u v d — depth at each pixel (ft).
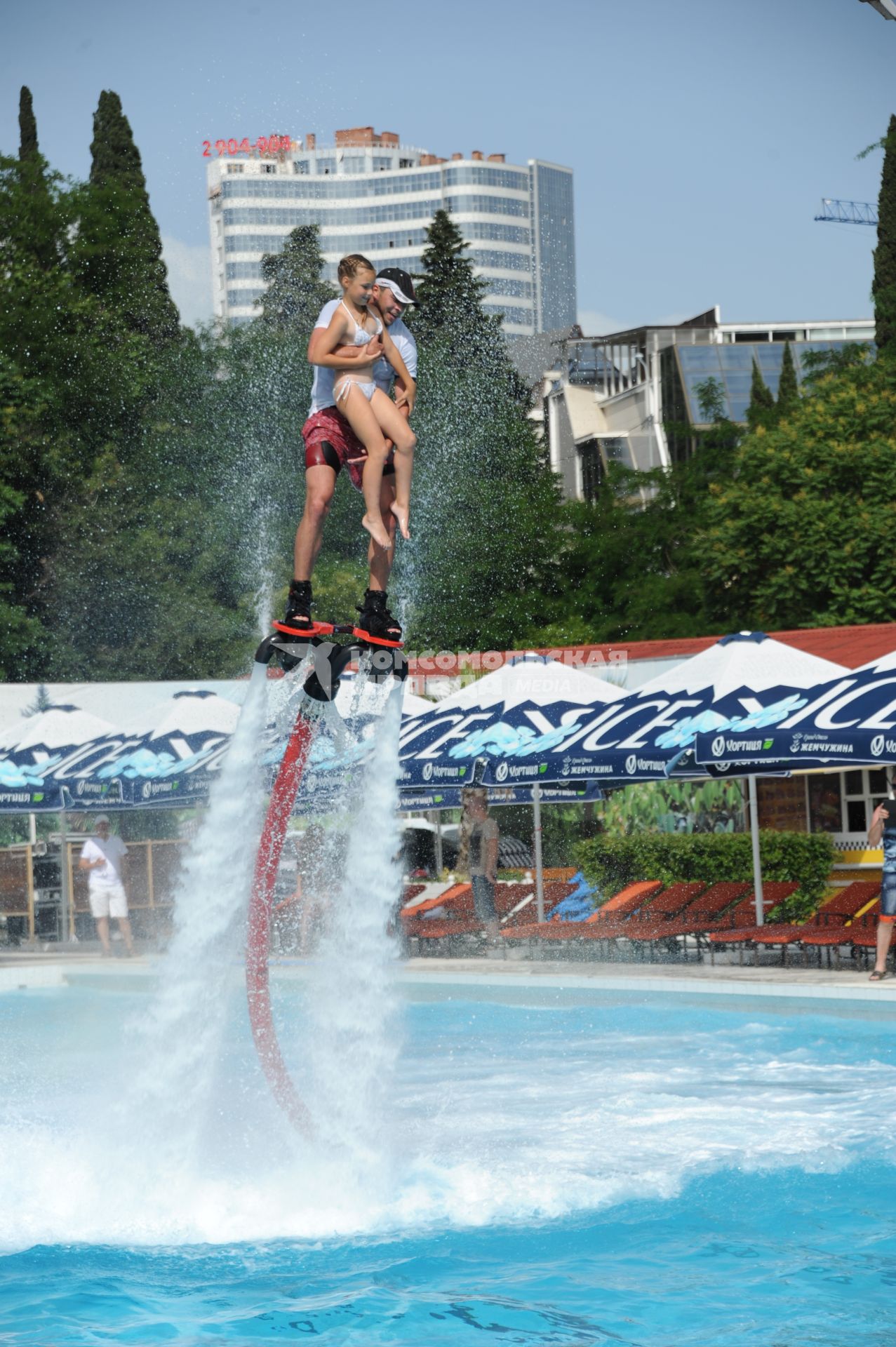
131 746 66.74
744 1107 33.17
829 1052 40.24
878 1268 21.99
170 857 76.79
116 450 126.00
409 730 61.00
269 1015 25.08
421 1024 48.73
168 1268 22.47
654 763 49.67
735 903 59.47
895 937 48.44
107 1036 49.42
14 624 114.73
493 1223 24.52
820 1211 24.89
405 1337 19.35
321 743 39.55
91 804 65.92
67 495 120.78
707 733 48.57
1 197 132.36
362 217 559.38
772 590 105.60
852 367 134.41
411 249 557.74
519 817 96.12
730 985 46.80
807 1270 21.91
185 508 122.93
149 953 68.69
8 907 75.51
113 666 119.14
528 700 59.88
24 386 120.26
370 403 21.58
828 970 50.39
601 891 68.23
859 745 44.37
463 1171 27.48
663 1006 48.70
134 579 120.06
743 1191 26.08
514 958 61.57
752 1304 20.45
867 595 102.47
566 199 593.83
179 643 119.55
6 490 115.14
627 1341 19.06
